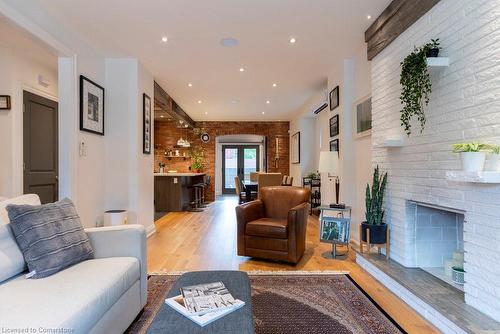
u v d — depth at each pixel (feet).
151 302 7.64
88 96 11.94
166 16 9.90
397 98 9.23
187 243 13.62
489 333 5.22
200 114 28.68
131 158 13.78
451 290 7.13
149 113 15.64
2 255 5.16
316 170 25.59
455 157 6.75
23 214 5.57
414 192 8.33
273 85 18.39
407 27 8.58
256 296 7.99
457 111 6.70
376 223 9.91
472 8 6.25
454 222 8.79
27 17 8.52
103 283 5.15
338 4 9.25
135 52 13.02
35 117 13.43
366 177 12.50
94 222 12.53
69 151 10.78
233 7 9.34
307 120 26.18
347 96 13.91
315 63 14.53
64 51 10.42
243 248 11.18
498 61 5.62
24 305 4.25
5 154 12.09
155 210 23.63
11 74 12.07
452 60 6.85
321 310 7.22
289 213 10.49
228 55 13.38
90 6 9.24
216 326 3.94
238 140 41.22
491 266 5.70
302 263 10.78
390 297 7.90
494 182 5.25
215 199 33.37
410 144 8.53
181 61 14.16
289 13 9.75
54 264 5.44
